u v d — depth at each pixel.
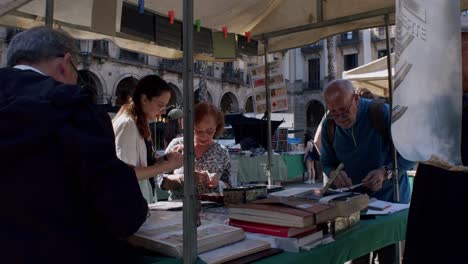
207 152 2.71
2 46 13.71
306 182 12.51
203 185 2.34
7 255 0.97
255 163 10.23
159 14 2.90
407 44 0.83
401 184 2.78
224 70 26.62
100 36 2.97
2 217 0.99
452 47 0.83
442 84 0.84
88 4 2.46
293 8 3.25
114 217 0.99
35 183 0.98
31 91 1.04
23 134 0.97
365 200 1.85
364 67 6.33
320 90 31.52
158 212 1.66
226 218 1.66
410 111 0.83
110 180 0.99
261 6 3.19
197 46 3.02
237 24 3.32
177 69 22.45
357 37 30.41
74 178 1.01
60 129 0.99
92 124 1.03
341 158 2.85
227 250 1.24
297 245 1.33
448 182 1.32
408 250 1.44
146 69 21.47
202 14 3.04
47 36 1.17
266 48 3.47
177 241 1.20
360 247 1.64
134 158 2.28
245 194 1.93
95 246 1.03
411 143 0.82
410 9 0.84
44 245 0.97
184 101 1.16
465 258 1.26
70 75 1.21
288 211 1.38
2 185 0.98
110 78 19.95
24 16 2.54
